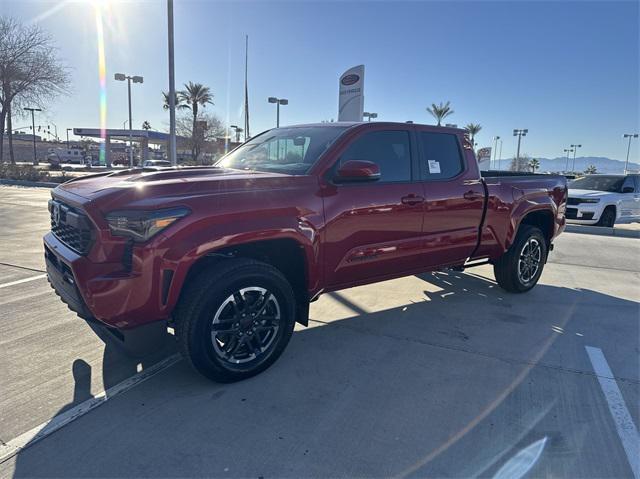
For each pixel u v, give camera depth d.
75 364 3.49
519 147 47.97
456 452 2.57
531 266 5.57
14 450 2.51
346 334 4.22
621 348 4.01
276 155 4.12
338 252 3.68
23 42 31.53
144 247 2.78
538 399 3.14
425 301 5.26
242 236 3.04
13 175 24.95
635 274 6.83
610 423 2.88
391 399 3.11
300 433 2.72
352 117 14.51
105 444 2.58
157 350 3.04
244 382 3.30
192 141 46.28
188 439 2.64
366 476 2.37
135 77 34.53
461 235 4.62
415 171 4.27
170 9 15.17
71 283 2.99
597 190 12.75
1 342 3.82
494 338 4.18
